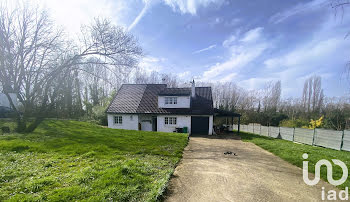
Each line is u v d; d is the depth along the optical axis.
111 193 3.41
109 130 14.05
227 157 7.43
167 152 7.48
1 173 4.29
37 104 14.69
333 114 21.28
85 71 13.89
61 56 13.91
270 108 35.22
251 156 7.82
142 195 3.50
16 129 11.41
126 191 3.51
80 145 7.79
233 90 42.31
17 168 4.72
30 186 3.60
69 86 22.78
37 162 5.32
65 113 24.98
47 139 9.02
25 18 12.27
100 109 23.45
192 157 7.18
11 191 3.45
